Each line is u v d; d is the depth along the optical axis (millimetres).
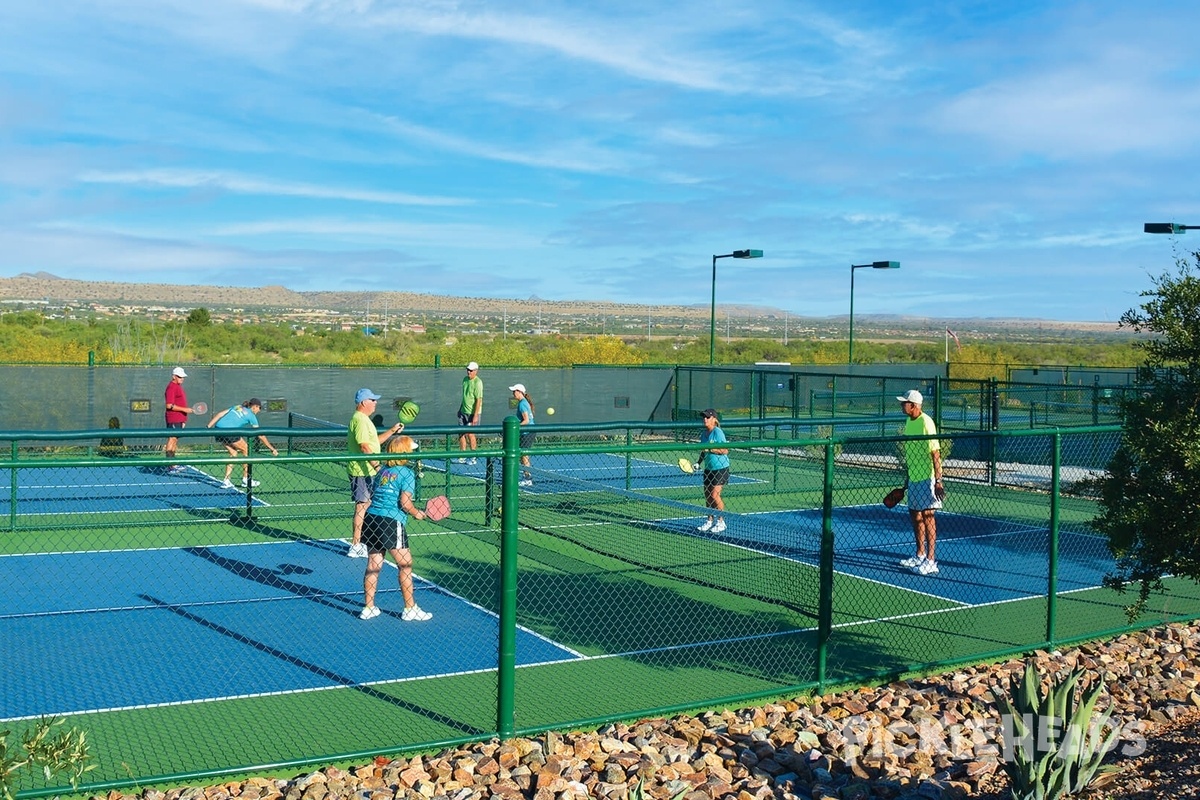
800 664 8680
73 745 4219
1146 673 8742
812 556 12914
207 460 6234
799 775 6590
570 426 13922
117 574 11562
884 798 6281
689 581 11547
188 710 7297
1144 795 5945
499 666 6930
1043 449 23797
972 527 15586
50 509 15891
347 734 6910
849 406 29953
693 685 8109
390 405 26141
